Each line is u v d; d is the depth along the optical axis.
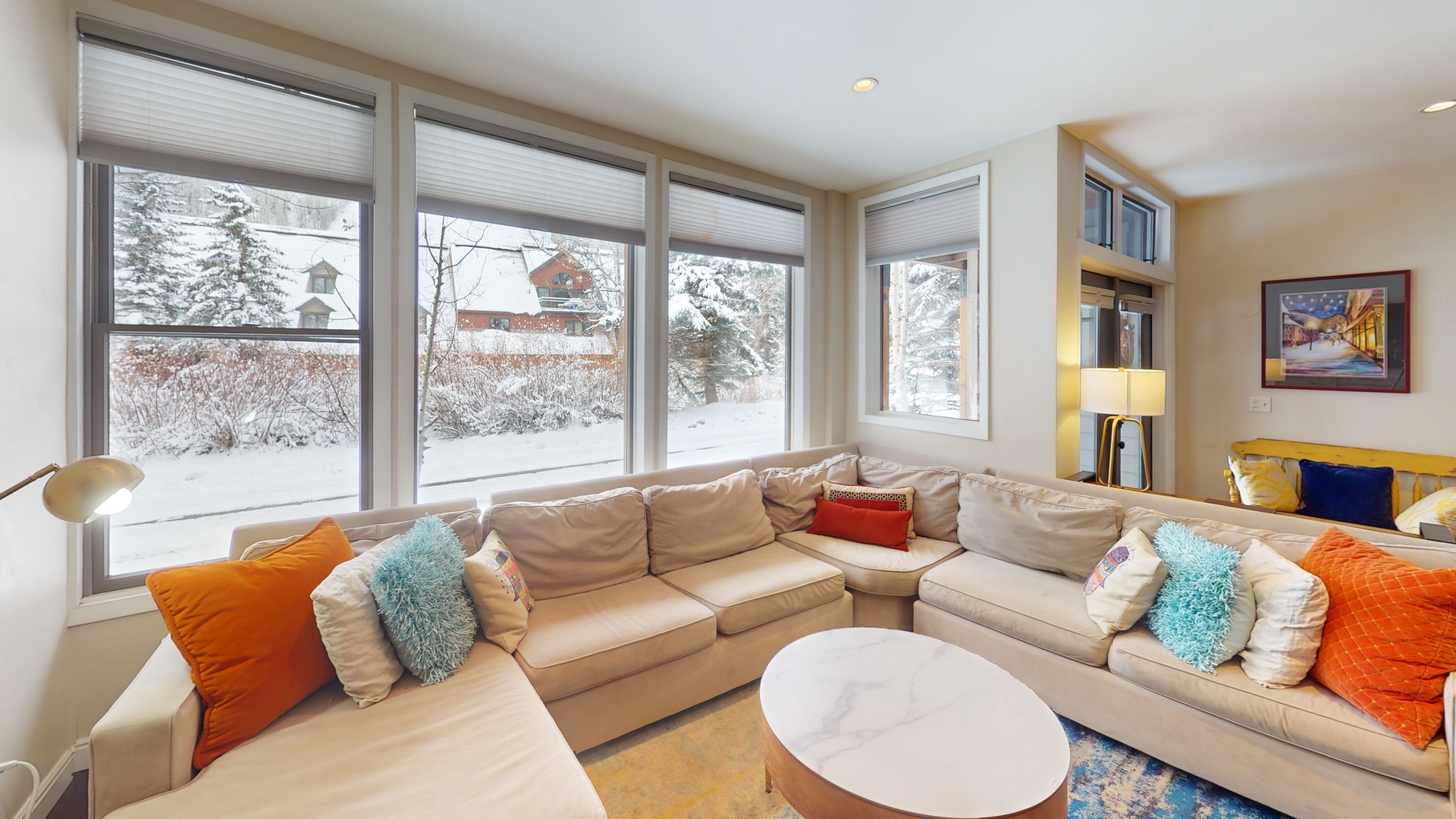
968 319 3.48
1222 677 1.71
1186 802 1.71
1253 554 1.94
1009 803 1.19
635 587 2.39
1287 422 3.77
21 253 1.53
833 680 1.66
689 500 2.71
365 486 2.35
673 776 1.83
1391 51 2.13
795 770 1.34
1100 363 3.55
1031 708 1.52
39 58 1.61
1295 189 3.71
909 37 2.09
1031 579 2.43
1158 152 3.18
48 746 1.65
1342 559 1.74
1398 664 1.47
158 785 1.20
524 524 2.27
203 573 1.39
